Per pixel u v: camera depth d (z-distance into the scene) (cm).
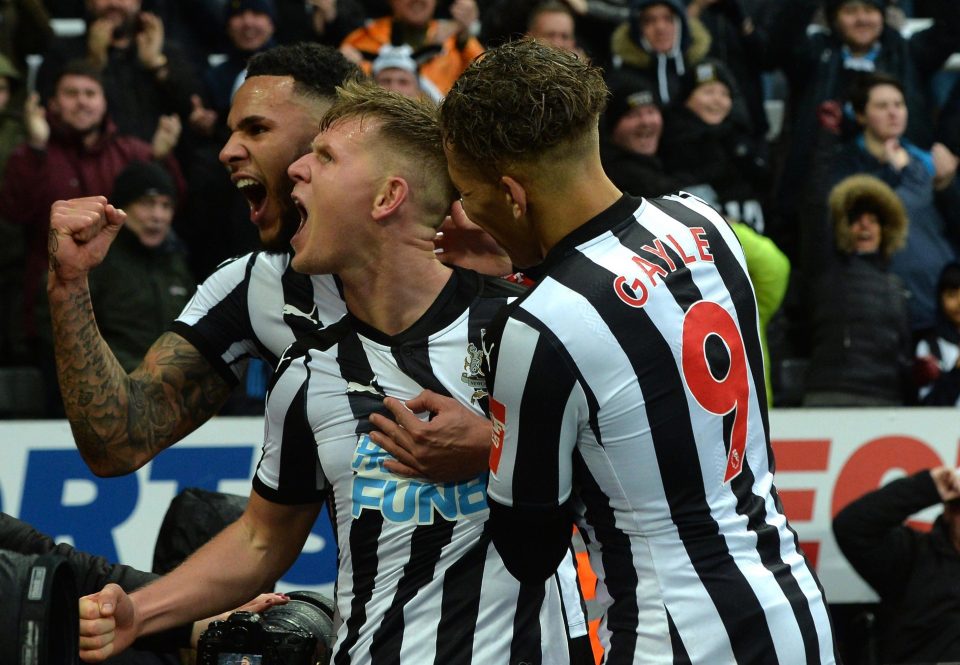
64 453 1080
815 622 518
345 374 578
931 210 1480
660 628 499
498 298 585
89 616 577
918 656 1057
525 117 489
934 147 1520
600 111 509
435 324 577
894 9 1711
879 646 1089
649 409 497
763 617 502
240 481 1093
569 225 511
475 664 554
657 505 504
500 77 496
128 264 1194
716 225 541
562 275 501
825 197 1412
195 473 1088
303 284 650
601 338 492
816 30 1684
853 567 1069
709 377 508
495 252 686
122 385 633
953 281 1426
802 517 1155
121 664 746
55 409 1216
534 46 507
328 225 562
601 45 1555
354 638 576
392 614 564
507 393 498
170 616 610
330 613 683
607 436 499
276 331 659
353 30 1527
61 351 614
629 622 508
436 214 577
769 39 1572
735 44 1579
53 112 1296
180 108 1402
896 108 1456
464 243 682
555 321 491
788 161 1534
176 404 658
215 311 668
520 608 562
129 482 1082
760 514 523
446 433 547
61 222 598
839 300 1319
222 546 624
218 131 1411
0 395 1207
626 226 516
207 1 1548
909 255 1453
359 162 561
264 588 631
